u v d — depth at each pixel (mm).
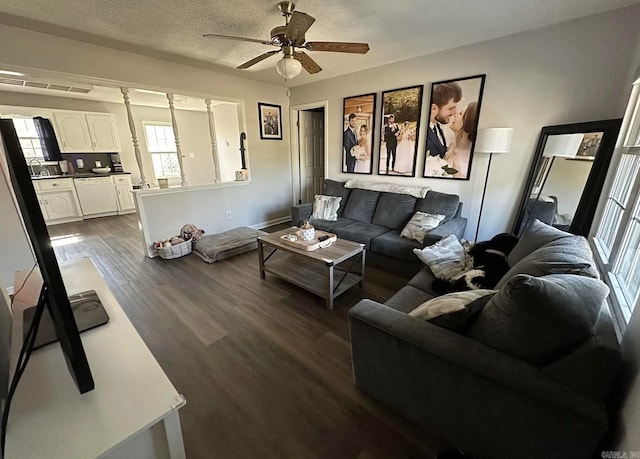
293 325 2232
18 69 2521
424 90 3367
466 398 1102
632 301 1321
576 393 904
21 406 837
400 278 2977
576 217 2340
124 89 3195
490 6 2166
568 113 2537
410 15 2309
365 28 2553
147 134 6477
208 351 1950
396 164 3791
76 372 847
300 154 5227
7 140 697
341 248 2619
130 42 2840
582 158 2328
